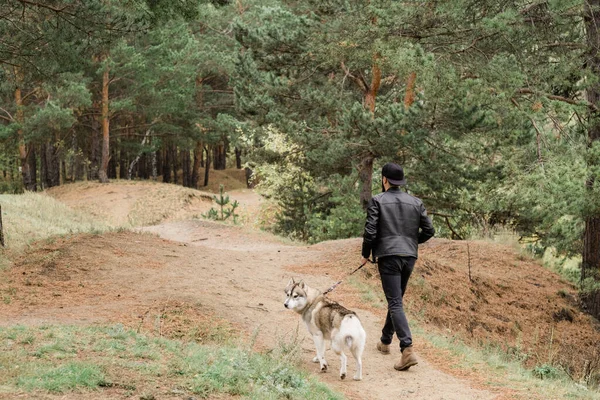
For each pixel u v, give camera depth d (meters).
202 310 7.71
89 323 6.77
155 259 10.88
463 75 14.02
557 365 8.69
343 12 18.03
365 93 20.81
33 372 4.40
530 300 12.63
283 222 23.36
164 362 5.23
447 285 11.70
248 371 5.19
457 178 17.83
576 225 13.70
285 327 7.65
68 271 9.59
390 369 6.39
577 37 13.48
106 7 11.36
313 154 19.06
